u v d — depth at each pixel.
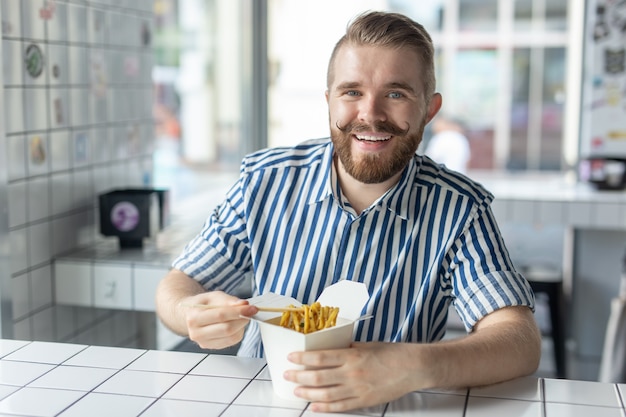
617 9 3.64
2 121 2.00
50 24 2.20
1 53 1.98
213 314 1.14
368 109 1.25
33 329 2.18
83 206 2.42
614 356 3.03
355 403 1.05
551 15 4.78
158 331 2.85
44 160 2.20
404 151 1.29
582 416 1.04
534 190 3.63
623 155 3.67
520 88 4.88
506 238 4.10
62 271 2.27
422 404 1.09
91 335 2.45
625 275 3.46
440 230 1.39
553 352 3.60
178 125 3.92
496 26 4.81
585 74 3.72
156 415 1.04
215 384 1.15
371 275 1.39
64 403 1.08
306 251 1.42
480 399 1.10
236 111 3.85
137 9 2.76
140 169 2.82
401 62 1.25
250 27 3.72
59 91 2.26
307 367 1.05
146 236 2.40
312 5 4.07
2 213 2.01
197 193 3.49
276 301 1.17
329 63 1.33
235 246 1.47
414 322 1.38
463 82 4.91
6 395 1.11
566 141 4.14
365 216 1.39
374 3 4.43
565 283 3.88
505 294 1.30
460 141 4.74
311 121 4.17
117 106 2.62
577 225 3.43
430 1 4.78
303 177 1.46
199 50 3.89
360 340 1.38
